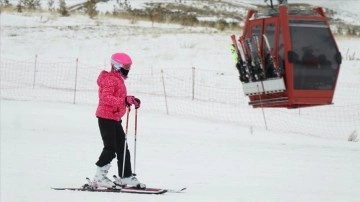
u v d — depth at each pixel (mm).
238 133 26047
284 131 28297
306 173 16375
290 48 27828
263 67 29016
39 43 49656
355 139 27078
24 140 21188
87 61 45094
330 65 28406
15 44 49125
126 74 13406
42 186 13398
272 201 11914
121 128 13414
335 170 17047
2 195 12203
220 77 41406
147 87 38719
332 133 28953
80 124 26469
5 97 34625
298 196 12594
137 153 19312
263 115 31438
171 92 37594
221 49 48906
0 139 21250
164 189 13438
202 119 30125
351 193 13359
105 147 13164
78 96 36156
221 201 11820
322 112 34031
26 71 42000
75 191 12852
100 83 13219
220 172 16172
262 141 23703
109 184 13156
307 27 28250
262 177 15500
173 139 22922
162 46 49062
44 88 38000
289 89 28266
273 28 28453
